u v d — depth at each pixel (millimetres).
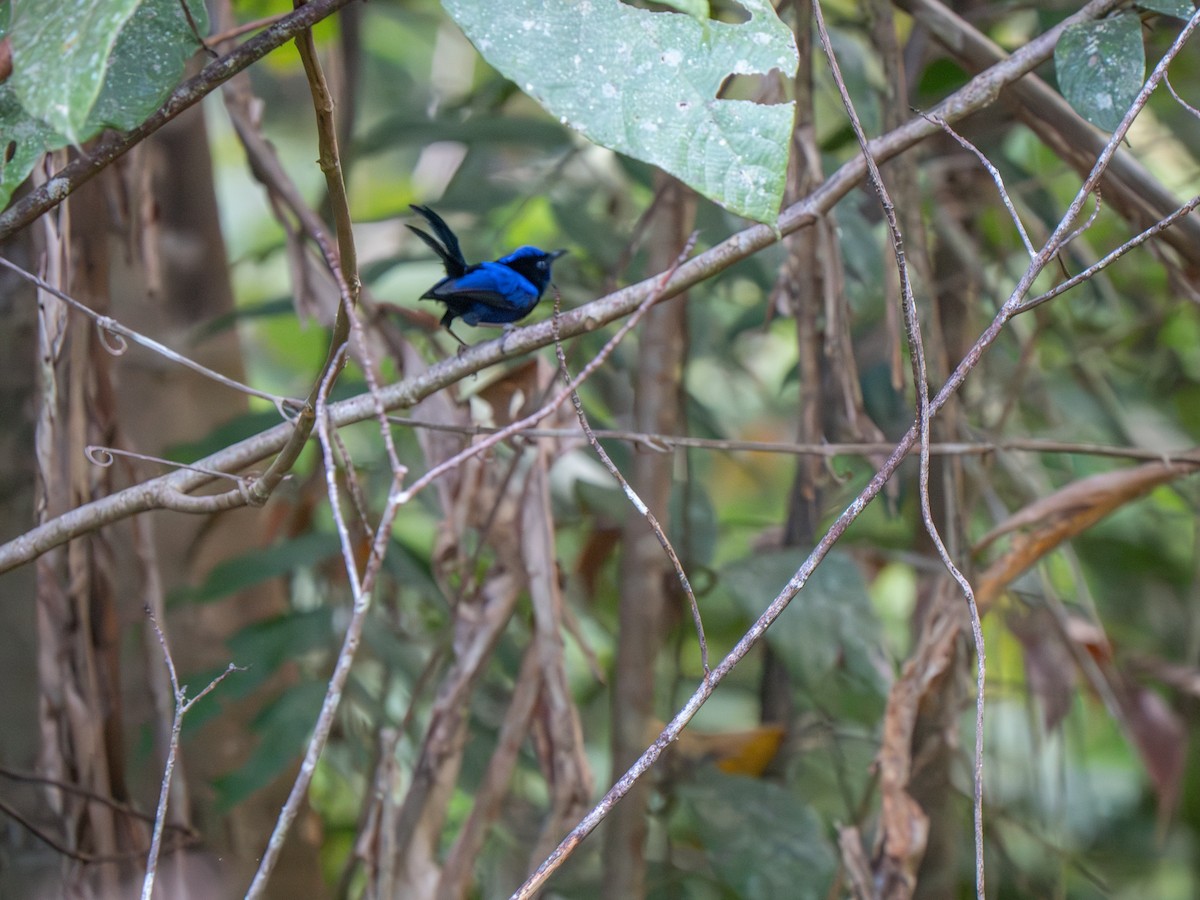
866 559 7512
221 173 12516
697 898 7543
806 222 4371
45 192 3699
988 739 7531
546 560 5754
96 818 5504
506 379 5922
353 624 2674
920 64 7543
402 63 11562
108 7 2658
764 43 3018
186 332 7676
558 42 3018
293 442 3643
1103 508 5879
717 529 7586
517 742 5594
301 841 7258
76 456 5328
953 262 7676
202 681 6086
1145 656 7609
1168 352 9461
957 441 6629
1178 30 7996
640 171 7586
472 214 8375
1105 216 8445
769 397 10500
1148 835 8703
